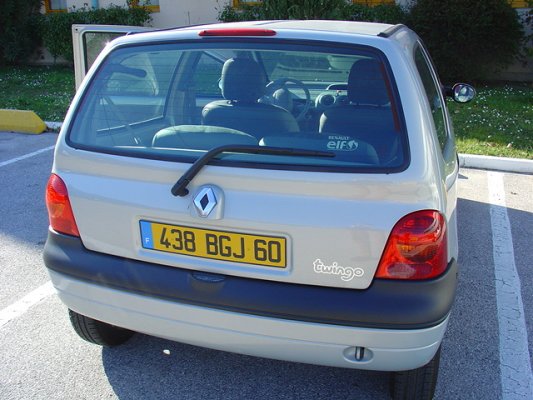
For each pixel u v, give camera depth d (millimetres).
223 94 2463
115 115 2521
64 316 3361
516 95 9484
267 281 2131
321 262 2059
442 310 2041
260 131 2316
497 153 6566
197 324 2219
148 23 12719
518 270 3996
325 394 2666
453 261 2229
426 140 2115
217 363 2908
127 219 2301
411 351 2045
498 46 9578
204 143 2311
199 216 2137
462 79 10023
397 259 2016
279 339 2121
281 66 2393
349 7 10336
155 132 2420
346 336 2037
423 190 2025
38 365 2887
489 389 2727
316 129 2254
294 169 2076
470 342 3119
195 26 2799
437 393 2691
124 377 2797
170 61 2535
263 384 2742
